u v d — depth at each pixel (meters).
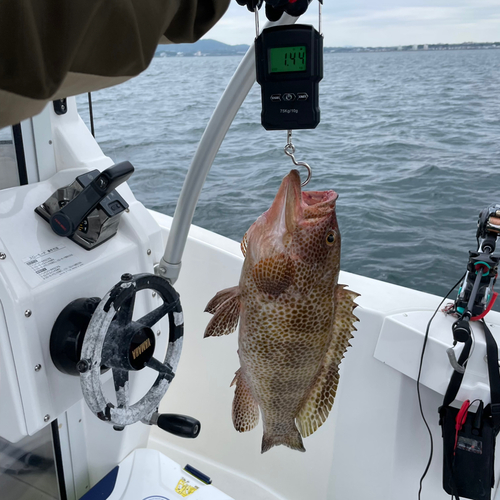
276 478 2.16
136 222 1.47
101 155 1.53
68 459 1.61
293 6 0.75
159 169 7.92
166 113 12.90
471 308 1.71
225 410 2.25
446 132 10.66
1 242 1.14
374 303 1.93
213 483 2.21
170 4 0.61
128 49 0.55
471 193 6.91
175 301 1.29
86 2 0.49
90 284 1.29
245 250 0.97
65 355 1.20
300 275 0.89
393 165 8.20
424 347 1.75
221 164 7.92
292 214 0.87
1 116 0.50
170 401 2.40
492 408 1.62
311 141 9.70
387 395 1.89
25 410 1.19
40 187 1.35
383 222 6.02
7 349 1.13
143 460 1.71
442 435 1.73
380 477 1.94
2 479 1.48
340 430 2.00
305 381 0.98
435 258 5.20
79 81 0.56
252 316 0.92
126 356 1.15
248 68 1.14
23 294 1.11
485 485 1.69
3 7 0.45
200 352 2.28
